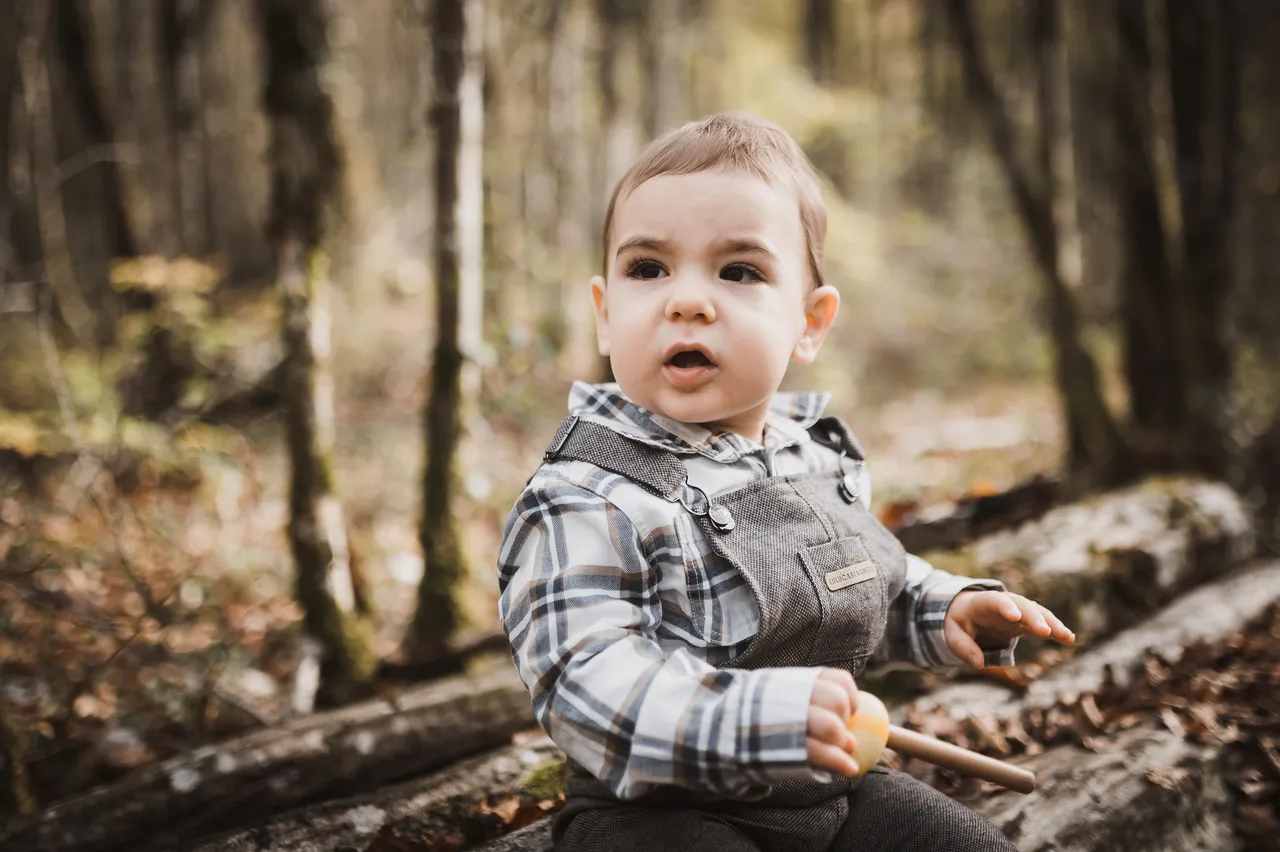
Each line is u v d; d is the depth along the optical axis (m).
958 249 12.31
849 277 9.98
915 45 11.53
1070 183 6.78
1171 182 4.69
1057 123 4.99
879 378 10.51
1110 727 2.17
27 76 4.46
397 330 8.55
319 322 3.22
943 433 8.04
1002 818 1.81
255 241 9.64
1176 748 2.06
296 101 3.21
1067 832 1.81
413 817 1.97
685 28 9.77
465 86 3.38
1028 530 2.99
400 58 9.88
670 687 1.18
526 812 1.97
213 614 3.74
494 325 4.15
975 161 12.57
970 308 11.70
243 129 10.06
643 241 1.39
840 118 9.60
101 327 6.41
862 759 1.13
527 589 1.30
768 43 9.82
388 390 7.99
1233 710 2.25
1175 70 4.22
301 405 3.17
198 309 5.58
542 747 2.18
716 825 1.33
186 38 7.40
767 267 1.39
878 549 1.50
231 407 5.96
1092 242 8.13
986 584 1.56
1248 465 4.34
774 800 1.38
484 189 5.38
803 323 1.48
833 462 1.59
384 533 4.95
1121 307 4.54
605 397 1.49
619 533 1.31
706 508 1.36
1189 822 1.96
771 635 1.32
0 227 4.39
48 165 5.48
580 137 10.70
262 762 2.08
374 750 2.16
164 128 8.97
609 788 1.24
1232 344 4.36
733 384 1.38
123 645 2.95
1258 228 6.16
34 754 2.68
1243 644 2.55
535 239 8.51
